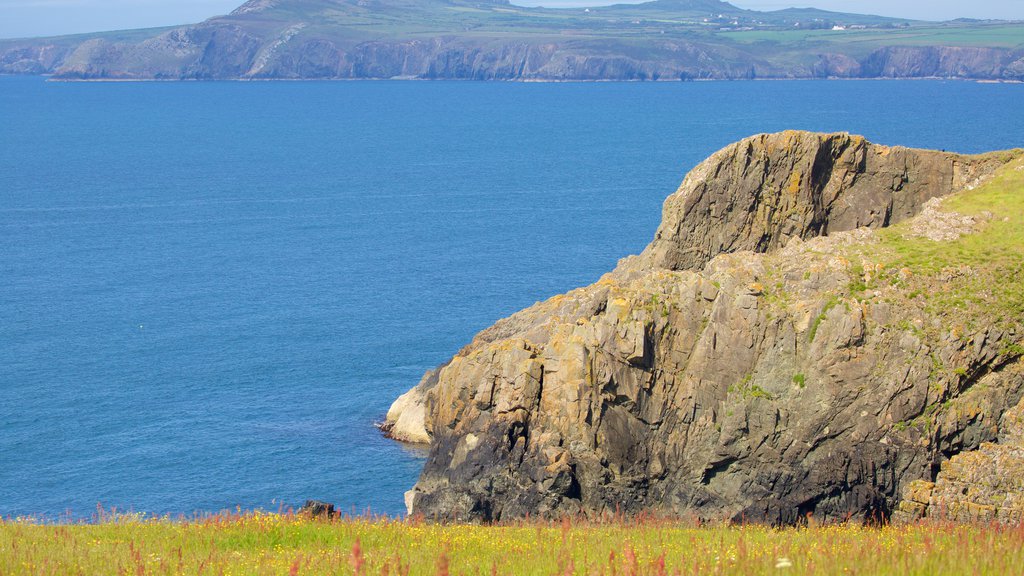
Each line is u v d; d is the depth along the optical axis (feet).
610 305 228.02
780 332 218.18
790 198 264.52
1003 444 198.18
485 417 228.63
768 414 214.07
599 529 158.40
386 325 392.27
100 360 347.56
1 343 368.07
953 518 191.83
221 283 466.70
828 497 209.46
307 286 458.91
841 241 237.66
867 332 212.43
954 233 234.38
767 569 93.91
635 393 221.46
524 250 535.60
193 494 245.04
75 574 102.78
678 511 217.36
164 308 419.74
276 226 626.64
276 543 128.77
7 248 552.82
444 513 224.12
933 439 204.33
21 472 256.52
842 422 209.87
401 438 280.10
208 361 346.54
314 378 329.31
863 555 98.63
